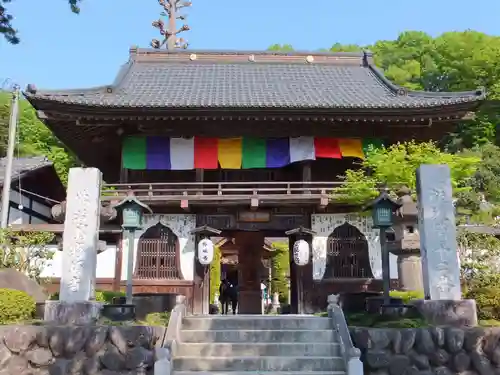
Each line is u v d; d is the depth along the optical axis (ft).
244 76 74.49
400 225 48.67
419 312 37.83
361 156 62.28
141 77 72.59
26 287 41.55
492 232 62.59
